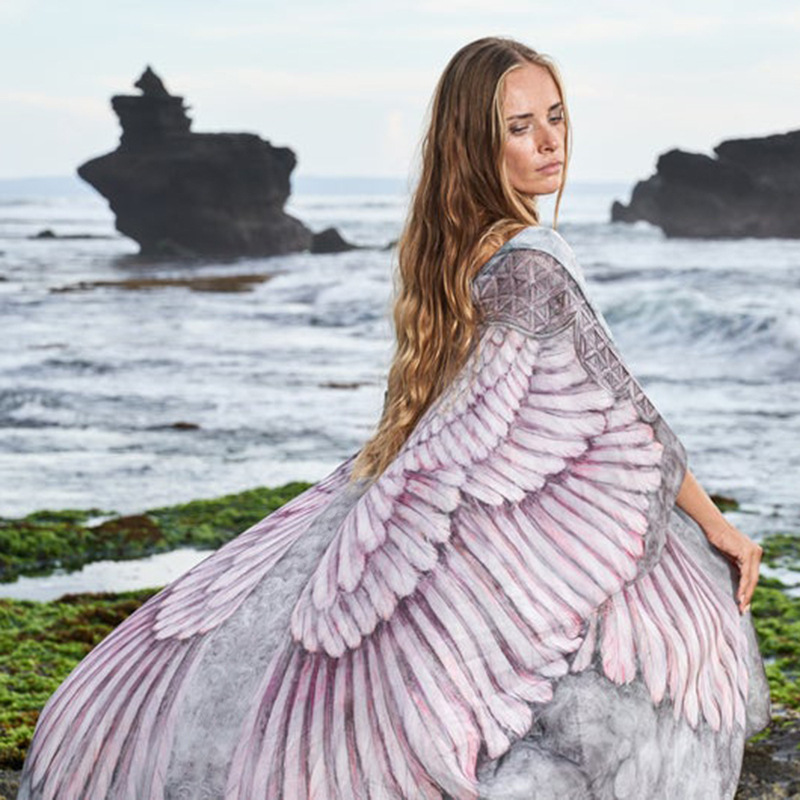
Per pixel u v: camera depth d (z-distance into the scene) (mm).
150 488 11773
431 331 2939
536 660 2695
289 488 11094
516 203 2920
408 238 2990
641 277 44500
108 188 82500
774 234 88688
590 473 2789
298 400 18562
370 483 3033
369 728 2639
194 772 2729
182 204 81562
